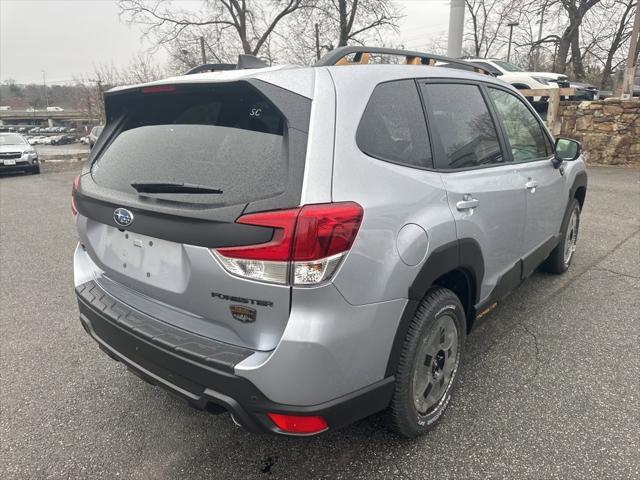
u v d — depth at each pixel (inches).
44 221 315.6
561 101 495.2
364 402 79.4
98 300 95.3
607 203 300.8
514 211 120.0
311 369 70.7
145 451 96.8
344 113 78.4
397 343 82.6
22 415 108.6
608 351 128.0
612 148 463.5
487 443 95.0
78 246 115.1
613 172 425.7
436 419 98.7
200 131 84.4
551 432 97.5
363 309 74.9
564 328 141.2
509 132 127.3
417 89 97.7
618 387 112.0
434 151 96.0
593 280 176.2
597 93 621.9
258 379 71.6
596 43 925.8
